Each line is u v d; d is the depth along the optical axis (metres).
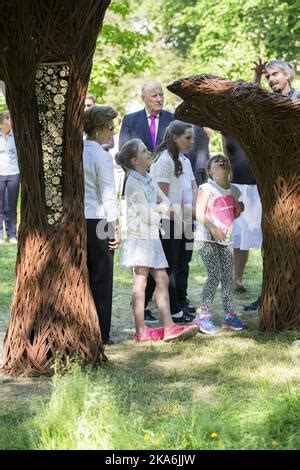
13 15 6.33
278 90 8.34
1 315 8.98
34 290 6.57
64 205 6.55
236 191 8.21
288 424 5.24
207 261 8.02
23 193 6.59
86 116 7.34
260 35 24.88
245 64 24.45
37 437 4.99
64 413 5.13
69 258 6.57
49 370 6.51
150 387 6.22
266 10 24.78
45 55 6.40
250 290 10.09
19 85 6.46
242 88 7.33
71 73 6.44
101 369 6.58
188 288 10.38
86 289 6.66
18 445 4.95
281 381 6.30
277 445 4.90
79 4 6.34
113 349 7.35
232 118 7.64
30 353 6.53
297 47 25.02
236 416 5.37
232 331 7.99
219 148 22.28
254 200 9.46
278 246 7.79
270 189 7.79
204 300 8.00
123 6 18.45
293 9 24.73
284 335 7.67
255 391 6.03
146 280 7.69
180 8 28.52
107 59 18.09
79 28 6.39
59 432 4.93
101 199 7.30
